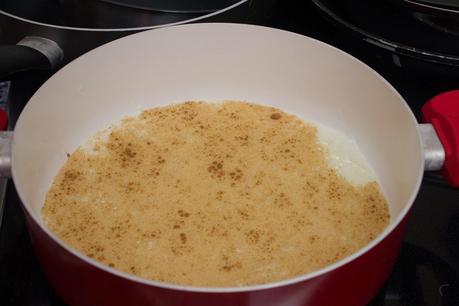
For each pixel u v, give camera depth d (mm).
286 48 492
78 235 429
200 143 509
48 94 437
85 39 487
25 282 415
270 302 294
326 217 447
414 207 475
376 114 467
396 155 441
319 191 469
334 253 420
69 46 491
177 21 560
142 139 510
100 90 488
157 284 282
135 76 500
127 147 502
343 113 502
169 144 507
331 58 477
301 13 640
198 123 526
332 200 461
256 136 517
